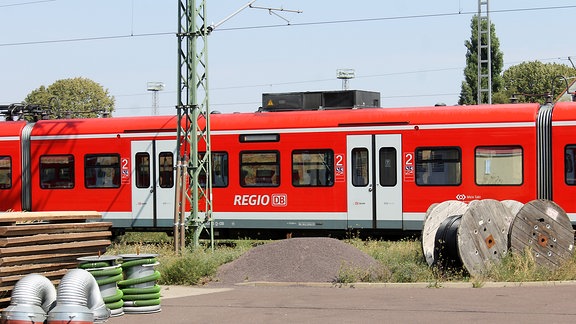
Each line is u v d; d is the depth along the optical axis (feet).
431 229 59.11
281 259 55.93
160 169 86.22
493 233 55.06
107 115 95.50
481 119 77.25
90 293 39.27
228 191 83.71
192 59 72.28
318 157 81.41
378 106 87.86
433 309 42.27
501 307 42.55
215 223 83.97
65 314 37.40
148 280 43.01
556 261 55.36
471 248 54.03
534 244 55.16
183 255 60.90
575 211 74.28
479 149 77.20
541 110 76.33
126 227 87.45
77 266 42.73
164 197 85.92
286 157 82.17
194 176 73.10
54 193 89.86
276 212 82.33
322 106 84.12
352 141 80.59
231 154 83.87
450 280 53.26
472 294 47.57
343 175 80.69
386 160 79.77
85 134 88.99
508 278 52.26
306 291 50.29
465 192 77.36
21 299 37.78
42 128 90.89
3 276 40.24
